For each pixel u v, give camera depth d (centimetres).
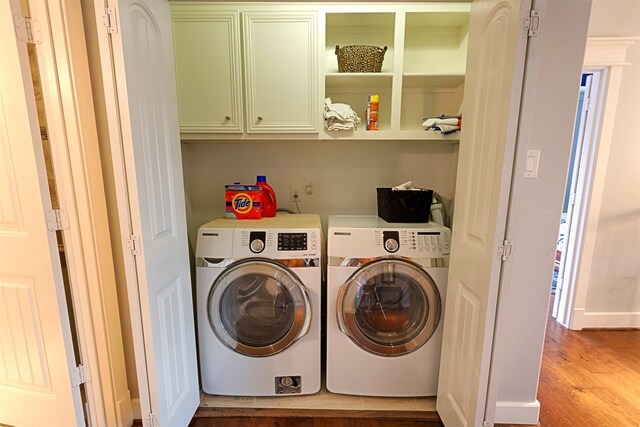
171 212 129
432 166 213
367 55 172
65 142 124
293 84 168
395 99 173
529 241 137
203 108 170
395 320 164
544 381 183
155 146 117
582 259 232
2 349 140
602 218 227
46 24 117
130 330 150
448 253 155
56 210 127
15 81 115
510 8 93
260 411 161
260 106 170
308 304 156
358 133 174
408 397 169
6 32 112
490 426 114
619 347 218
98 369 141
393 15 173
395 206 178
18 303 134
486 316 106
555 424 153
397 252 154
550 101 128
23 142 119
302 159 213
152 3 114
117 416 146
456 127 169
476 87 119
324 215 219
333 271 155
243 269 154
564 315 246
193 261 209
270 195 194
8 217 126
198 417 157
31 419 144
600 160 218
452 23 187
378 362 162
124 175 102
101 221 135
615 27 202
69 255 132
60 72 120
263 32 164
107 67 96
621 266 234
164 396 124
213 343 161
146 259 109
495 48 104
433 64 197
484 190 111
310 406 164
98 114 131
